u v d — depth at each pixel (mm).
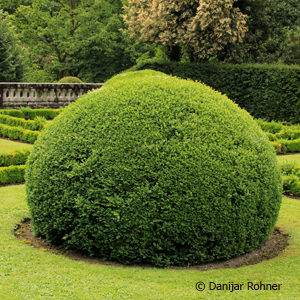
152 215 4352
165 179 4352
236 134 4789
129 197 4367
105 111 4766
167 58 24906
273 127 15703
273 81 18688
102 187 4430
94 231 4504
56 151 4723
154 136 4488
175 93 4930
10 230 5484
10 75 24578
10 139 13336
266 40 24500
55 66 33688
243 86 19891
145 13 22703
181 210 4371
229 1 20266
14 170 8352
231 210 4527
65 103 20594
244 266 4570
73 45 31359
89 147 4566
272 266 4516
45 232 4984
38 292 3641
